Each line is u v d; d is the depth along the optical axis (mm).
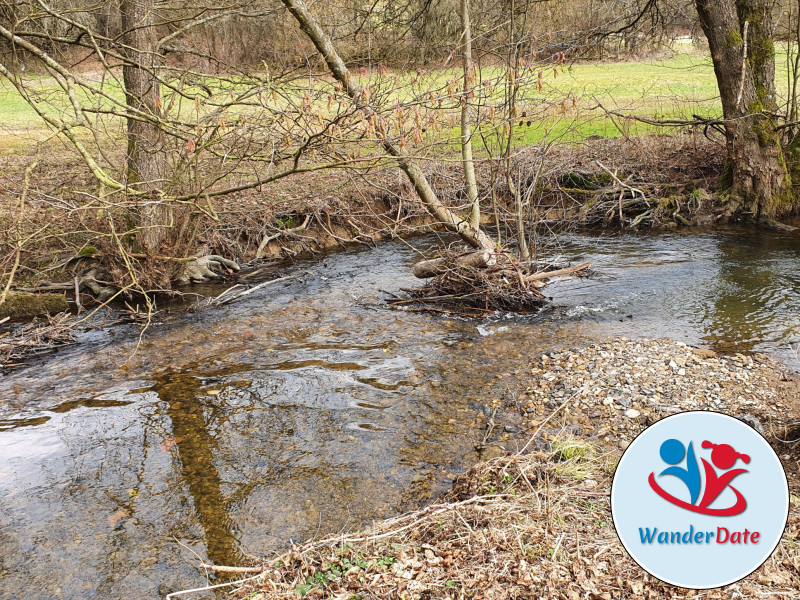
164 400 7137
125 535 5008
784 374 6953
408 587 4020
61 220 10633
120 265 10312
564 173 14680
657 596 3746
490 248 9992
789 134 14508
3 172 13047
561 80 22328
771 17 13273
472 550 4285
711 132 15789
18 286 10117
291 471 5730
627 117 12219
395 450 5973
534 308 9508
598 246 12633
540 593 3842
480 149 14883
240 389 7305
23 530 5078
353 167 7117
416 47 11859
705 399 6480
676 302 9391
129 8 9672
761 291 9648
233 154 9102
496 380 7207
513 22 9734
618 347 7824
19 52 8906
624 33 14883
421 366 7680
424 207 10180
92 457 6074
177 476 5742
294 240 12938
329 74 8609
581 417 6297
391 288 10766
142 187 9766
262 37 12625
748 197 13625
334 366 7789
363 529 4910
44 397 7316
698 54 20062
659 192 14312
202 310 9984
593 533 4348
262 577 4348
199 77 8969
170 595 4352
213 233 12078
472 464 5680
